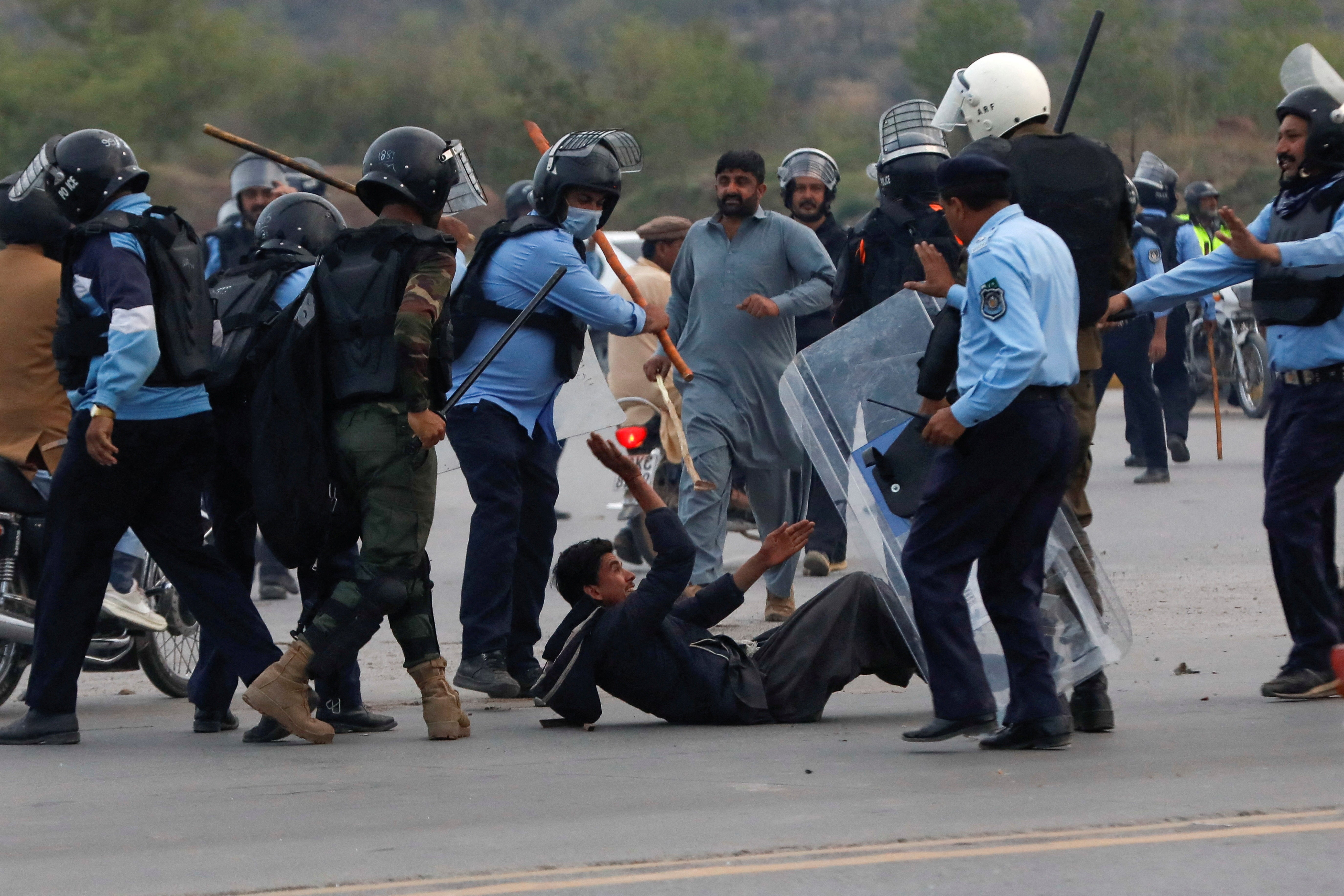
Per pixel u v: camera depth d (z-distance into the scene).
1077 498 23.02
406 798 19.12
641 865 15.81
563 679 23.45
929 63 190.75
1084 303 21.52
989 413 19.80
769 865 15.68
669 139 197.12
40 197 25.48
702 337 33.19
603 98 195.25
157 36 170.50
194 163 170.62
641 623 23.31
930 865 15.55
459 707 23.14
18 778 20.70
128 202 22.53
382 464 22.00
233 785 20.08
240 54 174.62
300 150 183.12
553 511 27.75
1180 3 187.38
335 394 22.16
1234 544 42.50
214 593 22.89
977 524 20.55
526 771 20.55
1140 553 41.41
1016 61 22.19
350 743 22.98
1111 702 24.31
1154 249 48.72
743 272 32.88
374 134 187.25
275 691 22.34
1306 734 21.48
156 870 16.12
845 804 18.12
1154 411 54.41
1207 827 16.64
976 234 20.56
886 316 23.33
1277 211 24.38
